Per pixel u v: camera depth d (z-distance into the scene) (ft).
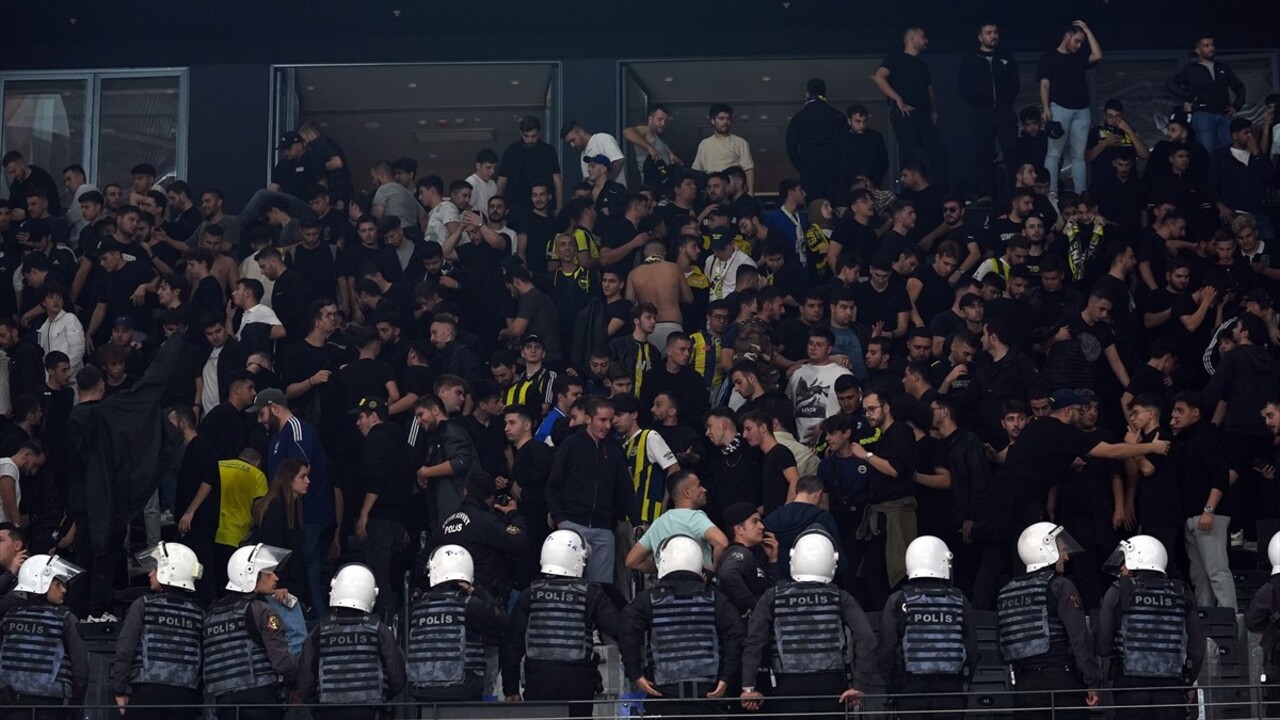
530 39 217.36
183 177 214.28
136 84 216.33
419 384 146.82
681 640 100.89
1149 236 170.50
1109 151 186.80
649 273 160.56
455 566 104.68
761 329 142.41
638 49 216.95
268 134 214.90
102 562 133.18
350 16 211.20
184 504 126.72
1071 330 149.28
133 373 158.10
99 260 169.68
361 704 100.99
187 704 103.09
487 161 191.52
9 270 177.47
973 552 131.64
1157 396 128.77
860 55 215.10
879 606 122.42
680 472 113.29
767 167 237.86
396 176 194.80
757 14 212.43
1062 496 127.75
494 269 169.99
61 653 104.53
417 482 134.41
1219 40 213.66
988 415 139.03
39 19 209.97
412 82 222.89
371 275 168.14
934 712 98.32
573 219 172.76
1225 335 146.41
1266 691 106.22
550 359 159.94
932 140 189.06
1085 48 195.31
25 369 153.17
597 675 104.68
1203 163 185.47
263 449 136.46
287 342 162.40
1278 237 182.91
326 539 135.03
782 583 101.65
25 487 136.56
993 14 211.61
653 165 191.11
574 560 104.94
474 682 103.30
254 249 179.63
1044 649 102.22
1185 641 103.30
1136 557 104.47
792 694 99.96
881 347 147.95
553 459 128.16
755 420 125.29
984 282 157.58
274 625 103.55
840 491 123.75
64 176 197.47
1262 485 138.72
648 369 149.89
